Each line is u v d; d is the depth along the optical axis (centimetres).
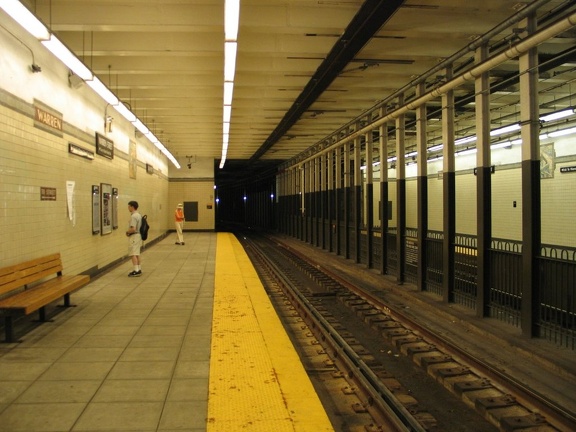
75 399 430
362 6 655
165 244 2169
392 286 1126
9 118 652
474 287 884
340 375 561
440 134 1777
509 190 1520
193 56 1007
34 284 745
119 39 880
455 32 788
